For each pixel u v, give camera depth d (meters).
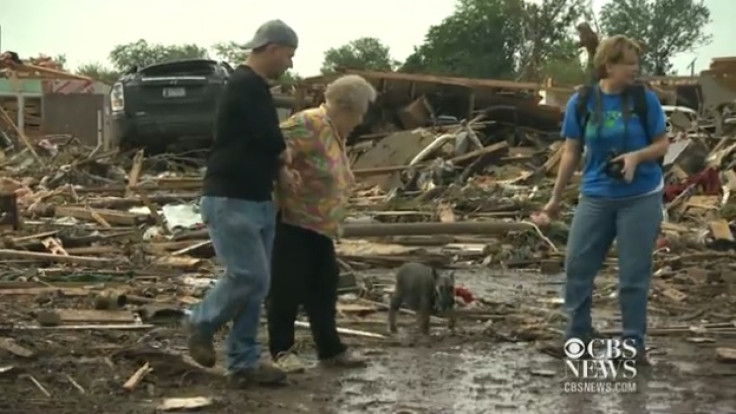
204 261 11.92
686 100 32.34
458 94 26.39
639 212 7.09
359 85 6.84
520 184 20.06
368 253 12.56
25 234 13.52
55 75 37.72
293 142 6.75
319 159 6.78
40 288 9.89
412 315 8.92
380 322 8.63
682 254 12.77
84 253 12.51
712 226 13.70
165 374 6.70
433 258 12.48
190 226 14.03
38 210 15.84
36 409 5.95
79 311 8.60
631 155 6.94
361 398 6.29
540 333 8.13
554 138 25.95
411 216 15.81
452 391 6.48
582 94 7.19
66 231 13.70
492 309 9.30
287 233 6.88
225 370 6.81
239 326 6.42
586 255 7.31
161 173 21.48
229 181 6.22
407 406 6.11
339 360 7.09
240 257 6.27
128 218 15.16
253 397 6.27
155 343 7.64
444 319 8.70
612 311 9.44
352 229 13.51
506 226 13.91
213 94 21.53
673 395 6.43
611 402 6.26
